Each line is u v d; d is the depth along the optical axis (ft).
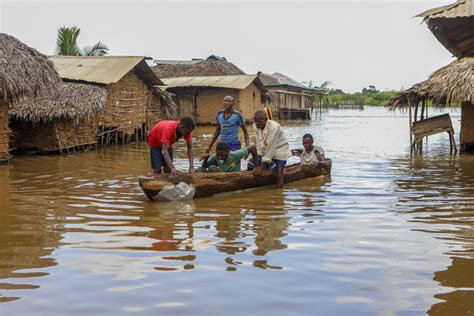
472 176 35.88
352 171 38.47
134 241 19.16
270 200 26.99
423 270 16.03
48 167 40.65
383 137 74.23
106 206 25.36
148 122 73.51
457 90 44.75
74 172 37.65
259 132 30.37
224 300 13.69
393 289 14.48
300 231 20.59
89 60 66.90
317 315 12.77
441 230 20.80
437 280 15.19
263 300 13.69
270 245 18.65
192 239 19.40
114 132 62.75
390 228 21.12
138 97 69.46
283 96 146.51
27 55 43.65
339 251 17.94
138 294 14.08
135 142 68.08
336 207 25.27
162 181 26.02
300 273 15.72
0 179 34.22
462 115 52.44
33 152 51.67
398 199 27.35
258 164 30.91
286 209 24.77
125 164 42.80
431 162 44.21
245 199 27.22
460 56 43.98
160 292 14.21
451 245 18.70
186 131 26.40
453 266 16.40
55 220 22.45
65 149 52.85
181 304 13.43
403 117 146.61
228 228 21.07
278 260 16.96
